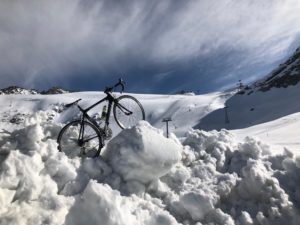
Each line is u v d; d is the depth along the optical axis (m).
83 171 5.42
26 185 4.68
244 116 108.44
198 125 112.06
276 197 4.80
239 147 6.68
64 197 4.77
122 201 4.24
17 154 4.94
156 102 150.12
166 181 5.74
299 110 89.44
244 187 5.08
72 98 184.50
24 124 6.20
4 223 4.05
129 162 5.40
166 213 4.25
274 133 37.34
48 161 5.23
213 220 4.55
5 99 192.00
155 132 5.75
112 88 6.97
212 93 190.38
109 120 6.82
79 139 6.07
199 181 5.78
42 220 4.26
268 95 120.75
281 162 5.95
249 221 4.47
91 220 3.94
